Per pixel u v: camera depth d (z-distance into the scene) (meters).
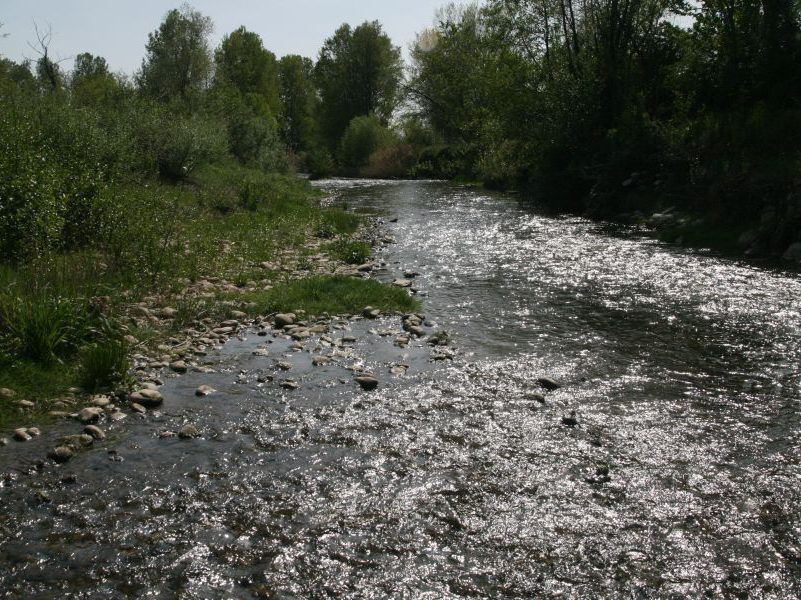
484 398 7.38
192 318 10.38
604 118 27.73
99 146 20.38
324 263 15.34
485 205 29.78
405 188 42.50
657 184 22.33
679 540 4.75
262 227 19.59
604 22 29.12
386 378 8.02
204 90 46.50
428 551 4.64
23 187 11.59
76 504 5.20
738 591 4.23
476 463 5.88
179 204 21.02
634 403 7.23
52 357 7.95
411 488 5.45
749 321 10.31
